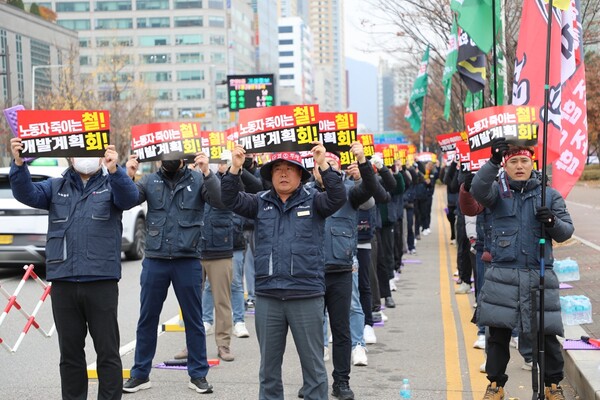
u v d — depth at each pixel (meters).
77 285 5.81
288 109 5.78
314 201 5.56
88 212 5.84
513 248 5.84
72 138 5.81
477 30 11.55
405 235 18.20
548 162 8.22
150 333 7.03
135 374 7.00
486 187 5.75
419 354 8.38
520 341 7.40
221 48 110.81
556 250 15.88
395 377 7.42
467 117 5.95
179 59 110.00
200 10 109.31
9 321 10.40
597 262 13.54
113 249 5.91
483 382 7.19
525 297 5.81
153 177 7.07
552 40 8.12
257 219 5.64
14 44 59.84
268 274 5.49
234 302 9.48
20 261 14.04
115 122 48.03
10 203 13.94
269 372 5.55
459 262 12.56
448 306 11.41
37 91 51.97
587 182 53.06
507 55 14.66
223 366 7.92
